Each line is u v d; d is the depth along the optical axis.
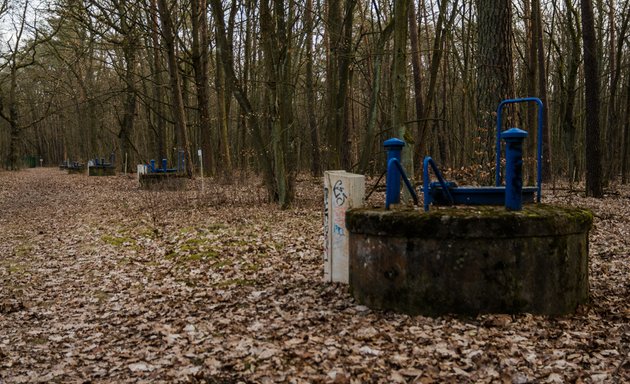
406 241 5.38
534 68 18.44
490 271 5.18
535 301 5.24
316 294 6.54
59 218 14.95
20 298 7.20
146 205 16.47
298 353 4.61
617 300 6.00
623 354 4.43
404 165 10.65
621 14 23.44
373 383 4.02
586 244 5.73
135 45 24.73
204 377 4.31
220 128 23.16
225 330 5.48
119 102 43.50
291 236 10.60
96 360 4.93
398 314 5.46
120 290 7.50
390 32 13.12
